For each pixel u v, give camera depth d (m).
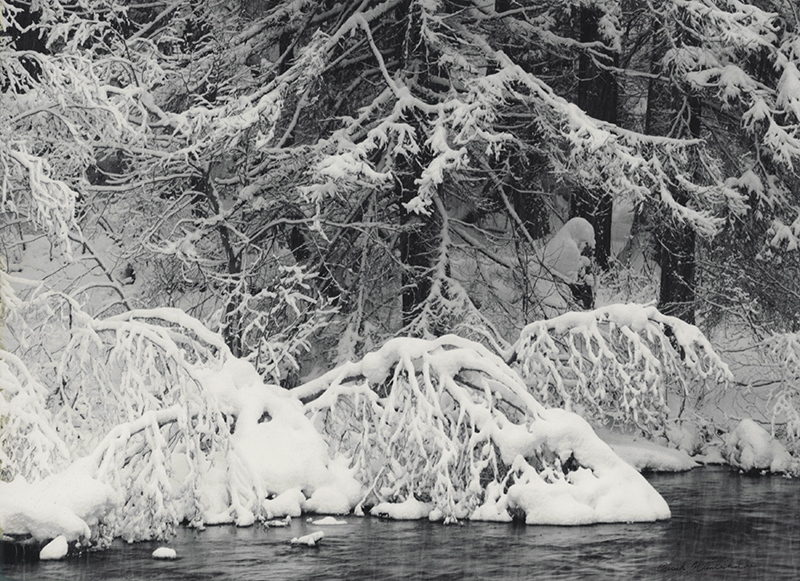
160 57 18.83
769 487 16.22
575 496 12.62
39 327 13.11
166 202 18.67
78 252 20.73
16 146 13.16
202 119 16.52
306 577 9.72
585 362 16.72
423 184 16.69
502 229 24.84
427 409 13.13
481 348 13.93
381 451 13.45
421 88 19.92
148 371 13.89
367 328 19.88
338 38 19.17
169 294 18.86
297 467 13.08
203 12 20.59
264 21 20.45
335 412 13.91
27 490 10.64
